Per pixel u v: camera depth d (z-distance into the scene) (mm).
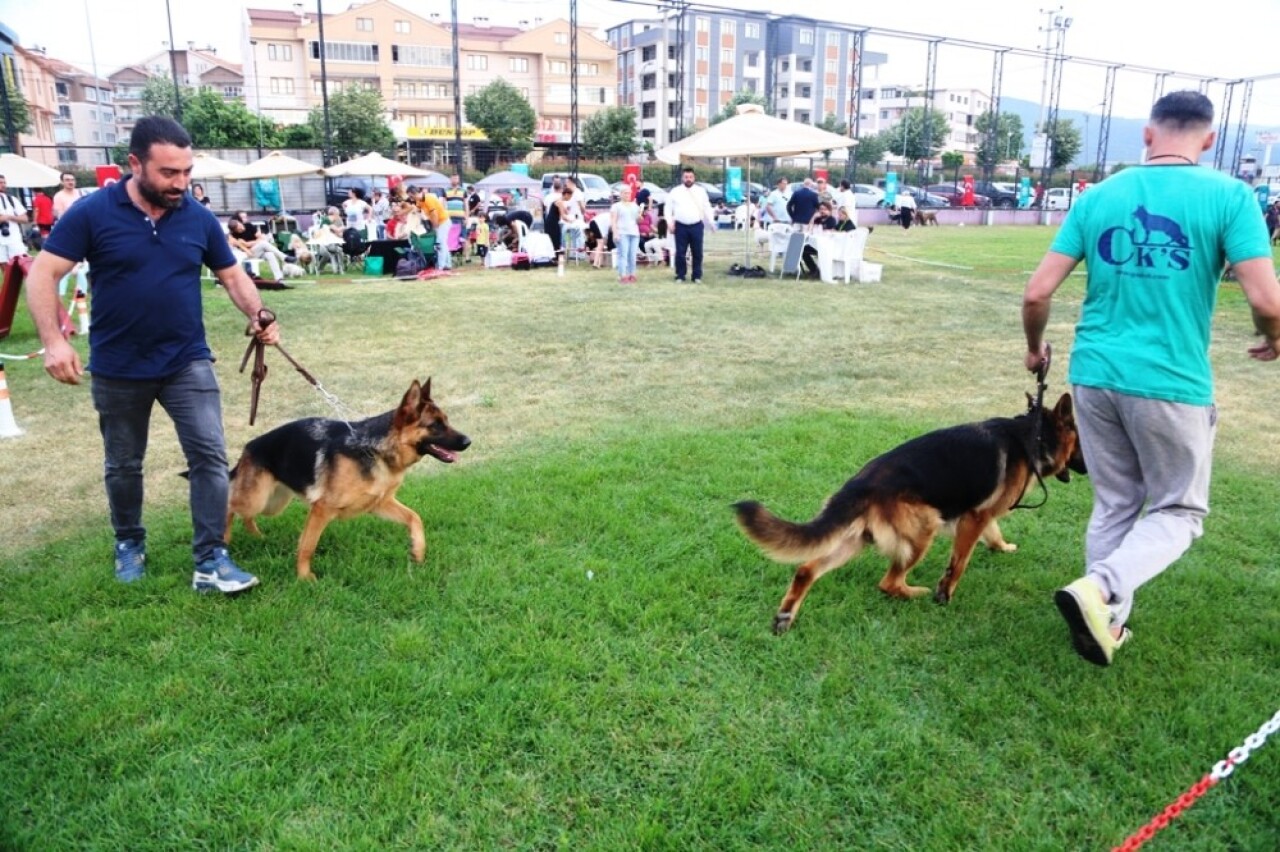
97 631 3438
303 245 17812
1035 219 40188
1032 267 18156
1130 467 3100
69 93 81875
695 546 4281
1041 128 46062
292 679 3113
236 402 7223
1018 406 7031
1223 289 14500
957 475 3492
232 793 2545
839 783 2629
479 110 53812
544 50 73250
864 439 5926
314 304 12594
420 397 3916
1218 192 2770
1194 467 2914
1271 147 54906
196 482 3688
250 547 4270
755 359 8820
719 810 2510
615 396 7375
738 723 2918
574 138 32250
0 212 12680
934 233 31453
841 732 2865
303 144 43094
